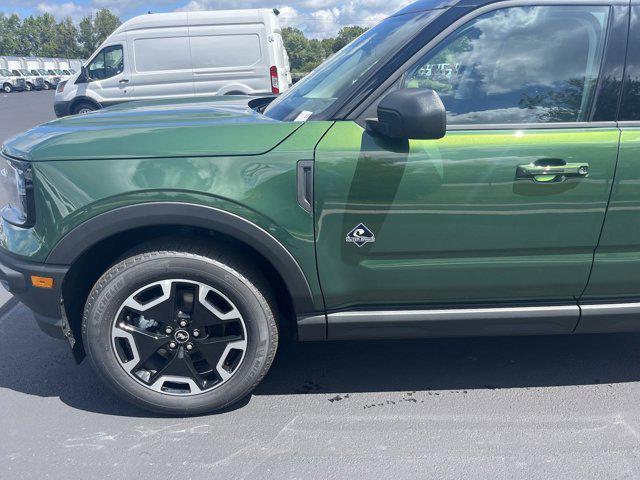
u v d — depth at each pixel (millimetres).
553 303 2445
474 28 2326
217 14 10664
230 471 2186
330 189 2229
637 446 2305
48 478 2154
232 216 2215
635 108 2311
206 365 2504
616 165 2248
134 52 10789
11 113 20812
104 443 2354
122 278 2283
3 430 2439
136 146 2238
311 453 2287
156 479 2148
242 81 10875
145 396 2436
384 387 2766
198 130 2283
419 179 2225
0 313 3586
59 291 2307
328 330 2436
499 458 2238
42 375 2873
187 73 10844
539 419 2492
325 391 2736
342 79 2488
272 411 2576
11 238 2367
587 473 2150
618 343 3164
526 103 2316
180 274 2295
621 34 2314
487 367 2936
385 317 2410
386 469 2186
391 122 2113
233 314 2373
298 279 2328
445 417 2516
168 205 2197
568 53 2328
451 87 2326
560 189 2250
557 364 2955
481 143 2229
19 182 2342
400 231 2277
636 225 2322
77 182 2215
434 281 2371
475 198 2246
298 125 2283
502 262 2352
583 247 2342
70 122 2596
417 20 2459
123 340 2402
